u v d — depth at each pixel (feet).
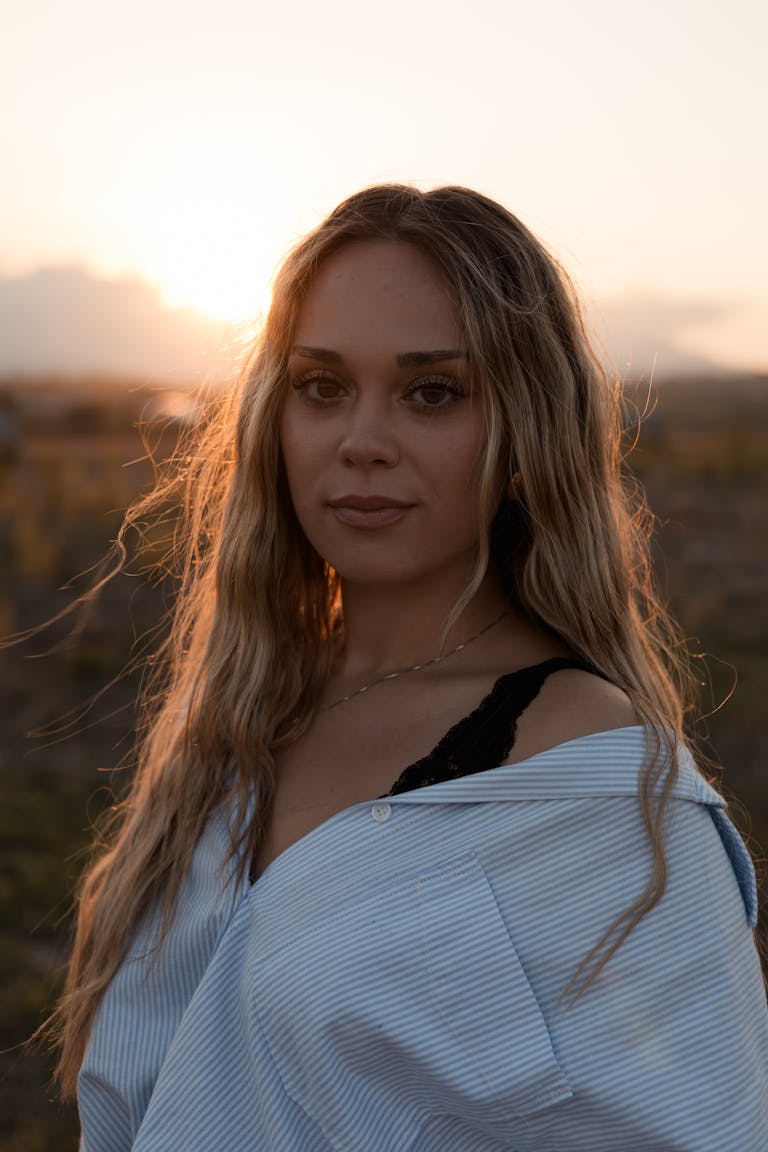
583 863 3.66
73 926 15.39
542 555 4.47
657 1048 3.57
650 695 4.44
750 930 3.91
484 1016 3.62
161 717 5.70
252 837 4.45
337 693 4.79
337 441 4.33
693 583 42.75
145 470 79.15
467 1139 3.84
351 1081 3.79
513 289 4.38
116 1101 4.56
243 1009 4.03
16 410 140.77
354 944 3.75
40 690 27.09
